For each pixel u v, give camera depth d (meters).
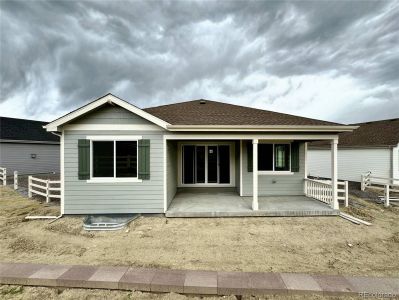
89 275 4.01
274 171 10.05
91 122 7.62
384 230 6.63
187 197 9.70
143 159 7.68
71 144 7.61
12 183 15.50
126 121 7.70
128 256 4.92
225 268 4.41
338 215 7.64
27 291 3.74
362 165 16.50
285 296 3.58
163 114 9.29
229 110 10.57
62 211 7.60
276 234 6.21
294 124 7.95
